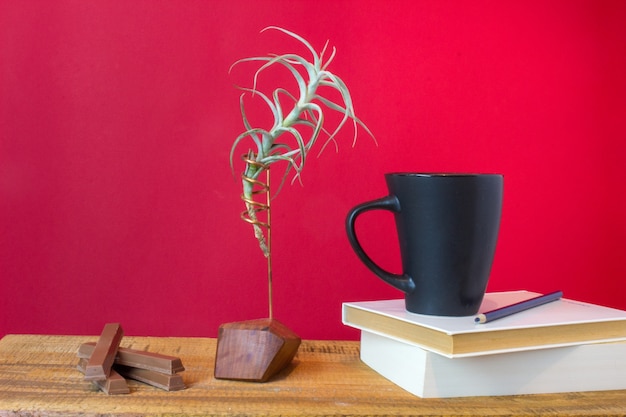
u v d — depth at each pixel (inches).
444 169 37.4
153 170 36.9
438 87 37.4
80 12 36.4
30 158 36.6
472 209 24.9
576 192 38.0
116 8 36.4
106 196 36.9
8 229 36.8
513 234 37.9
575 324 25.3
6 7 36.3
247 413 22.1
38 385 24.4
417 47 37.2
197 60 36.6
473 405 23.4
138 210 36.9
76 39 36.4
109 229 36.9
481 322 24.5
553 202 38.0
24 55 36.4
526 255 37.9
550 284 38.0
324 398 23.8
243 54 36.5
